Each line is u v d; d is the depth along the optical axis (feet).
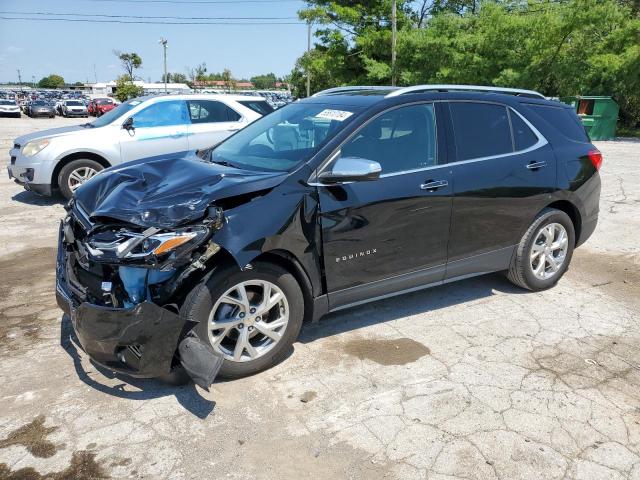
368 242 12.26
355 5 96.89
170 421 9.96
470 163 13.75
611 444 9.45
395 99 13.04
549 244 15.93
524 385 11.22
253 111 31.35
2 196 30.12
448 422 9.98
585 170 16.17
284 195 11.07
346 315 14.57
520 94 15.75
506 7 77.97
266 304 11.10
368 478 8.61
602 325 14.16
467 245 14.08
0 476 8.53
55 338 13.10
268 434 9.63
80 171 27.73
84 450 9.17
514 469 8.80
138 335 9.52
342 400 10.63
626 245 21.38
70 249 11.71
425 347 12.80
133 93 203.21
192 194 10.53
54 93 329.11
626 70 71.31
